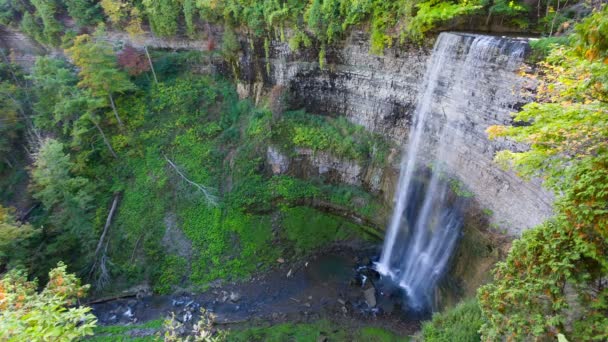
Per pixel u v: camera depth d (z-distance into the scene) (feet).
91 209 99.30
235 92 117.08
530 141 29.66
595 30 21.11
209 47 117.60
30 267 80.02
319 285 82.33
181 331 74.02
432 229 75.82
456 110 68.28
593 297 26.14
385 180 89.66
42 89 118.42
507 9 60.70
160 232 94.68
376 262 87.56
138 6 120.67
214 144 108.06
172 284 85.92
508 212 60.85
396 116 86.17
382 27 76.13
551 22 58.08
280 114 102.83
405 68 79.05
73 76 109.29
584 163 26.61
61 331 25.73
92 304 82.53
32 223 94.38
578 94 25.32
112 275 87.61
